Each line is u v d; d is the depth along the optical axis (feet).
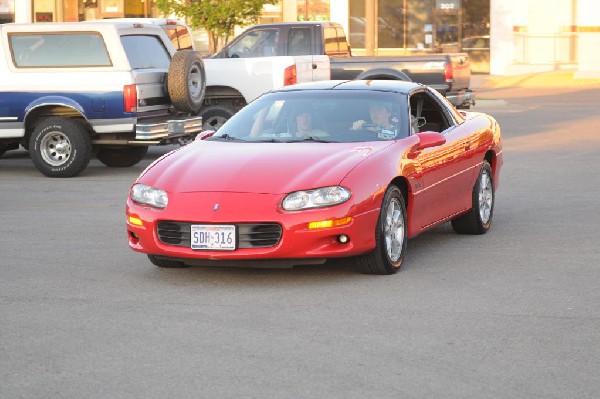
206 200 32.86
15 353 25.90
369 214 33.14
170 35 81.82
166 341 26.86
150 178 34.73
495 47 158.10
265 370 24.27
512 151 71.92
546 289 32.32
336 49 88.79
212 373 24.11
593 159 66.85
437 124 40.55
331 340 26.76
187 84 62.49
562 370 24.08
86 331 27.94
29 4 149.89
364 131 36.88
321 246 32.58
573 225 43.91
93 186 58.29
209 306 30.55
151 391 22.89
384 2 158.92
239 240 32.50
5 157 74.23
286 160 34.37
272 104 38.88
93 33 60.85
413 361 24.88
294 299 31.27
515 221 45.21
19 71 61.57
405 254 37.47
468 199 40.86
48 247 40.37
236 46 86.02
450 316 29.09
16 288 33.22
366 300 31.04
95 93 60.59
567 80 147.02
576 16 159.84
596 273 34.60
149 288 33.04
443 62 83.66
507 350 25.73
